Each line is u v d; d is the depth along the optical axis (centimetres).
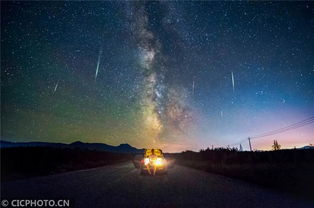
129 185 1024
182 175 1612
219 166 2084
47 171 1595
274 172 1265
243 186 1038
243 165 1866
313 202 674
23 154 1891
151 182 1160
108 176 1428
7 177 1228
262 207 611
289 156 1959
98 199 689
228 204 645
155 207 602
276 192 860
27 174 1412
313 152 1952
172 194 802
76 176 1393
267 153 2217
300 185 926
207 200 698
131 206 607
